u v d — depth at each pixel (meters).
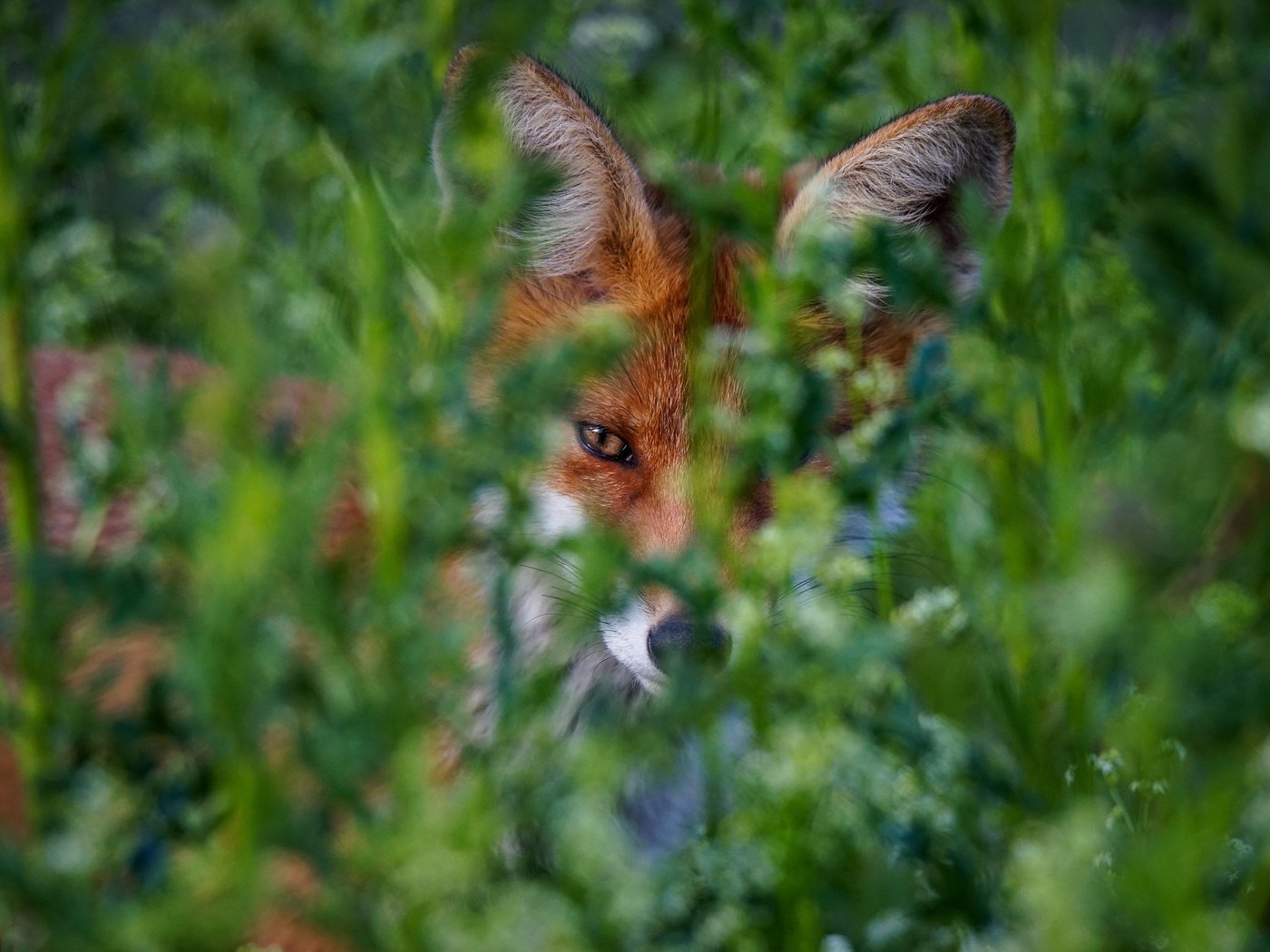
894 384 6.52
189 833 4.49
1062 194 7.05
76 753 4.89
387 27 7.22
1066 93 7.29
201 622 3.76
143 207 9.93
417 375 5.50
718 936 5.13
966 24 7.27
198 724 4.00
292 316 6.78
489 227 4.86
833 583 5.98
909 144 7.70
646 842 7.76
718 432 7.21
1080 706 6.61
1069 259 7.57
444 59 6.80
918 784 5.65
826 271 5.86
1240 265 7.79
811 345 7.48
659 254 7.83
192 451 5.63
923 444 8.09
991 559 7.51
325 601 4.11
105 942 3.93
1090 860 5.44
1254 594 7.12
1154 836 5.29
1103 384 7.04
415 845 4.11
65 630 6.23
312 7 6.86
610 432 7.60
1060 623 4.74
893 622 5.98
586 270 7.94
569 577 7.23
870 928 5.37
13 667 6.80
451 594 7.30
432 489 4.93
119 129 5.70
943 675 7.86
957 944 5.72
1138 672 5.62
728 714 7.26
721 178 7.73
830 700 5.11
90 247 8.65
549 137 7.67
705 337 6.36
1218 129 8.20
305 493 3.94
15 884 3.97
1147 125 7.48
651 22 9.49
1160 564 6.45
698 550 5.30
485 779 4.51
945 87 8.60
